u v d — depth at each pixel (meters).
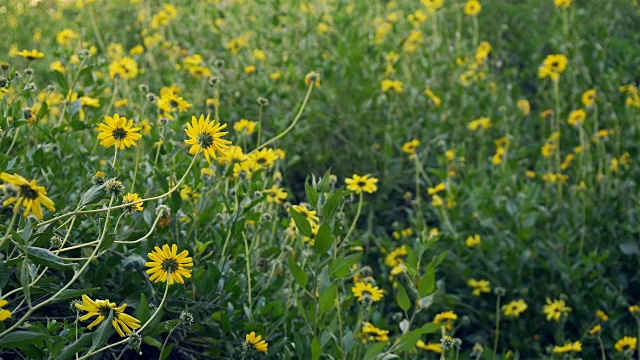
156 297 2.58
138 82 5.01
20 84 2.74
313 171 4.92
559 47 6.14
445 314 3.35
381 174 4.96
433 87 5.68
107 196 2.13
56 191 2.89
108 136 2.05
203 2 6.43
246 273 2.85
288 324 2.81
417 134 5.22
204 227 2.85
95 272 2.49
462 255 4.16
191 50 5.72
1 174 1.52
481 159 4.94
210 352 2.67
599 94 5.82
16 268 2.46
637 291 4.21
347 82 5.12
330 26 5.96
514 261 3.96
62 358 1.79
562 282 4.02
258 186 2.98
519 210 4.16
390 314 3.83
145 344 2.66
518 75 6.77
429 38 6.14
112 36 6.48
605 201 4.63
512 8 7.31
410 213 4.49
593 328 3.86
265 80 5.11
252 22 6.22
